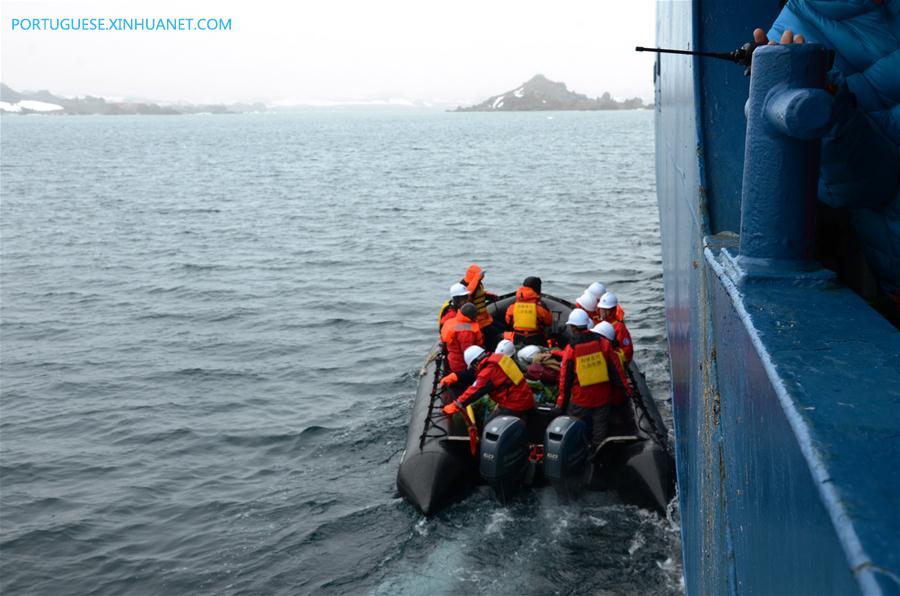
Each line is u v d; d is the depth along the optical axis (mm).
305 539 7457
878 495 1140
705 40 3971
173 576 7062
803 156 2152
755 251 2264
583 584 6379
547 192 43312
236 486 8750
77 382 12688
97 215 37219
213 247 27062
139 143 136000
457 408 7711
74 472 9336
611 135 135250
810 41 2369
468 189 46719
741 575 2314
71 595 6871
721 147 3922
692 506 4445
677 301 5773
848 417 1354
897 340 1673
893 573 990
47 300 19109
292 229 31375
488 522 7281
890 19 2213
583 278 20094
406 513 7637
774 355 1663
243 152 102125
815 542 1369
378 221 33219
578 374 7574
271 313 17125
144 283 20984
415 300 18062
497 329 10828
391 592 6531
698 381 3914
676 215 6023
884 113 2289
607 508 7266
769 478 1805
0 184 55938
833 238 3453
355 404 11133
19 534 7879
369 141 132125
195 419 10867
